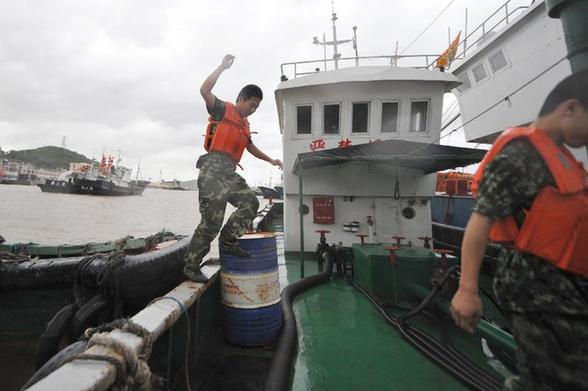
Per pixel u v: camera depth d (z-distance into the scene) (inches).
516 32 408.5
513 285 49.9
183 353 100.4
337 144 301.4
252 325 124.3
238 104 125.6
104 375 53.1
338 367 117.9
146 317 79.5
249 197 123.2
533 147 47.9
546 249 46.0
